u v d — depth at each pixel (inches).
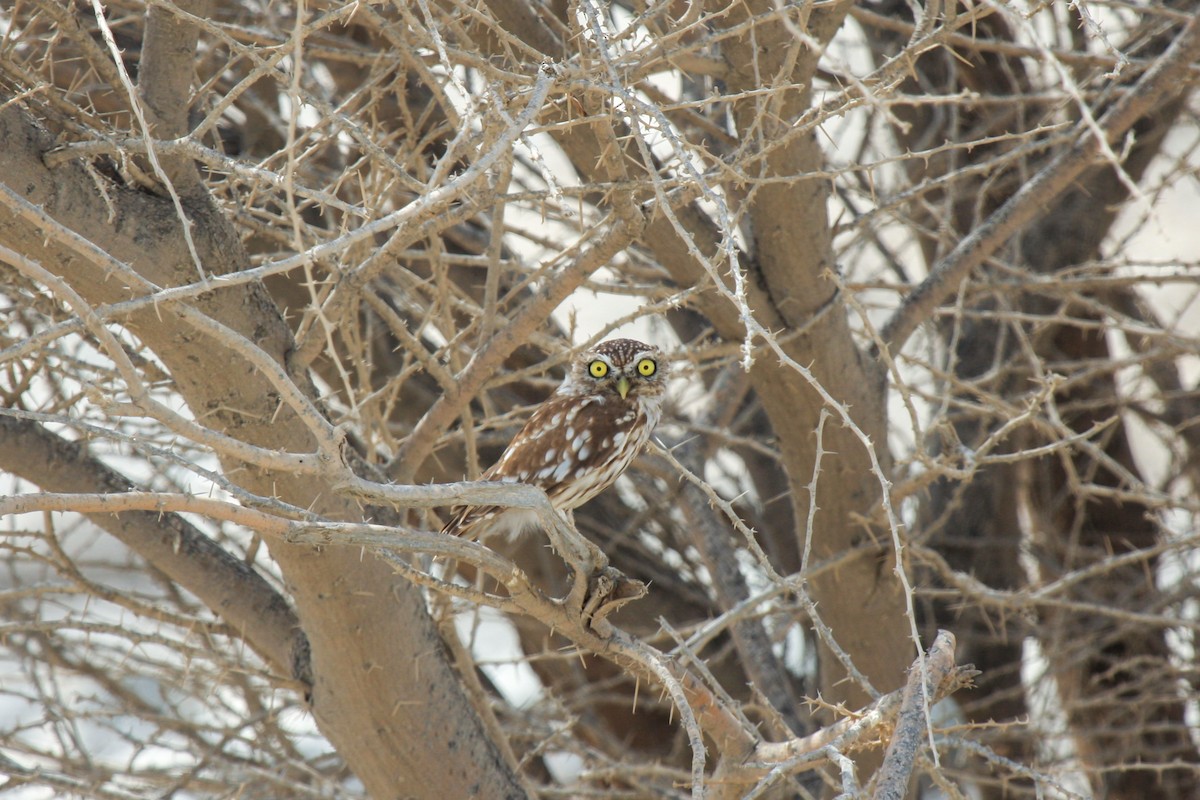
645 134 292.5
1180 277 461.7
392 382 374.0
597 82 264.2
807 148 379.6
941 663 267.4
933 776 276.2
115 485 382.6
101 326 187.3
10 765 455.8
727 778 306.3
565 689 679.1
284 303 565.3
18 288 375.2
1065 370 663.1
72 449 378.6
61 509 203.8
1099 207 658.8
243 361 310.3
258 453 205.5
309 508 328.2
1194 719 708.7
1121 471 456.1
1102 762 658.2
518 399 650.8
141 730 590.9
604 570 273.3
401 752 364.8
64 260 287.1
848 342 423.8
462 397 370.3
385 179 373.4
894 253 645.9
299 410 204.2
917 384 601.6
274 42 390.3
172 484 424.2
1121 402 574.9
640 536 702.5
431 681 363.6
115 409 199.8
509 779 383.9
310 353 322.7
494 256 355.6
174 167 295.1
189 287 190.9
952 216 623.2
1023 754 650.8
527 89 269.3
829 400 208.2
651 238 405.7
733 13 354.0
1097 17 511.5
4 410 196.4
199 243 300.5
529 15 389.4
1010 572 697.0
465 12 320.8
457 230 533.0
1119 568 687.7
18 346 197.9
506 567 260.2
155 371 394.0
